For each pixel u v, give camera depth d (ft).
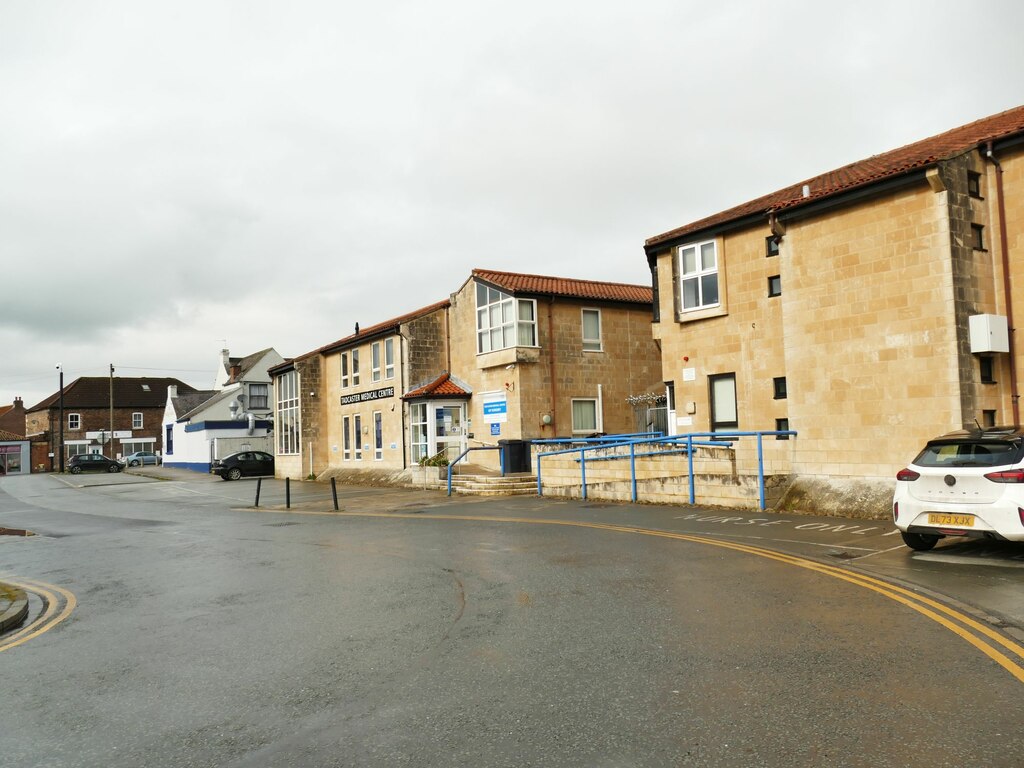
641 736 14.51
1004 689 16.14
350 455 114.11
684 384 66.44
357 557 38.73
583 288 92.58
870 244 46.96
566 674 18.42
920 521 30.81
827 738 14.02
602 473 64.28
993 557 30.89
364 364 110.11
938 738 13.82
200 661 21.29
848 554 33.14
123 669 20.95
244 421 167.32
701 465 54.90
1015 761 12.81
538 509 57.77
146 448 254.06
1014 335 44.83
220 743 15.26
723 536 39.83
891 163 53.83
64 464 238.68
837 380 48.49
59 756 15.02
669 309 68.13
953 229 43.62
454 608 26.07
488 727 15.34
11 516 76.54
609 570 31.63
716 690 16.80
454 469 84.99
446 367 98.84
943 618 22.02
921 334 44.39
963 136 53.62
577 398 87.76
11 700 18.72
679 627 22.15
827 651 19.22
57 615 28.91
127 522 65.87
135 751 15.07
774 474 50.65
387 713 16.40
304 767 13.92
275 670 19.99
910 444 44.70
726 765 13.14
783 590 26.45
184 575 36.29
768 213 51.80
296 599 29.01
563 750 14.06
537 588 28.71
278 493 92.84
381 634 23.03
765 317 59.98
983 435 30.32
